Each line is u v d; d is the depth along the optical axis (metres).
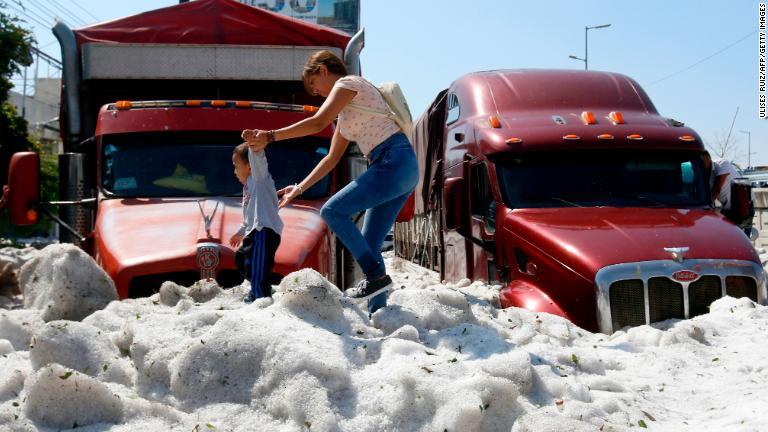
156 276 6.41
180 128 8.20
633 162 9.88
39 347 4.39
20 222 7.32
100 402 3.84
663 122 10.51
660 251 7.84
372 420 3.89
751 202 10.44
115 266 6.43
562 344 6.17
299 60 9.58
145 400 4.02
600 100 11.05
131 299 6.00
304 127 5.05
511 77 11.48
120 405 3.89
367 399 4.02
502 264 9.41
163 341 4.55
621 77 11.66
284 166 8.20
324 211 5.13
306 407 3.92
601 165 9.81
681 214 9.03
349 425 3.86
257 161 5.80
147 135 8.27
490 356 4.55
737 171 11.50
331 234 7.40
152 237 6.77
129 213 7.44
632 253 7.82
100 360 4.49
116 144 8.22
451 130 12.33
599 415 4.20
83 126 9.64
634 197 9.62
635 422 4.25
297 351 4.15
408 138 5.29
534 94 11.10
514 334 5.77
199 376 4.25
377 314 5.09
